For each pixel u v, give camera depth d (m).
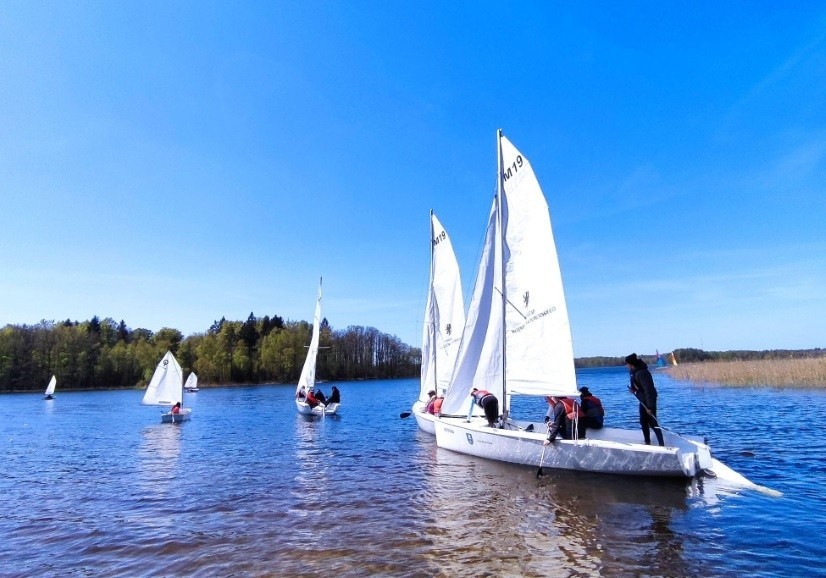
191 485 11.56
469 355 14.48
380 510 8.85
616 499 8.81
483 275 14.13
